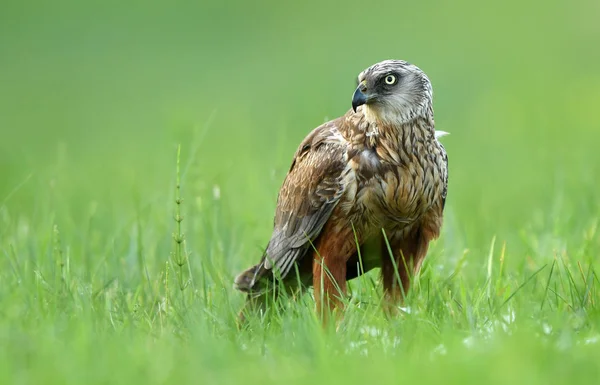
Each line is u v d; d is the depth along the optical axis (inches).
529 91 1358.3
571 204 598.9
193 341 350.3
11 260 498.0
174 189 547.8
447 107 1279.5
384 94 411.5
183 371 317.1
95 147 1186.6
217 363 324.8
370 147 416.2
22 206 748.6
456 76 1471.5
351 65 1562.5
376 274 478.9
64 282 430.6
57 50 1726.1
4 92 1529.3
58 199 609.3
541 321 362.6
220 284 447.2
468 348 333.7
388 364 317.7
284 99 1347.2
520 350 311.0
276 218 450.3
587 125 1126.4
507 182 836.0
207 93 1460.4
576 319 372.5
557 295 398.3
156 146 1110.4
